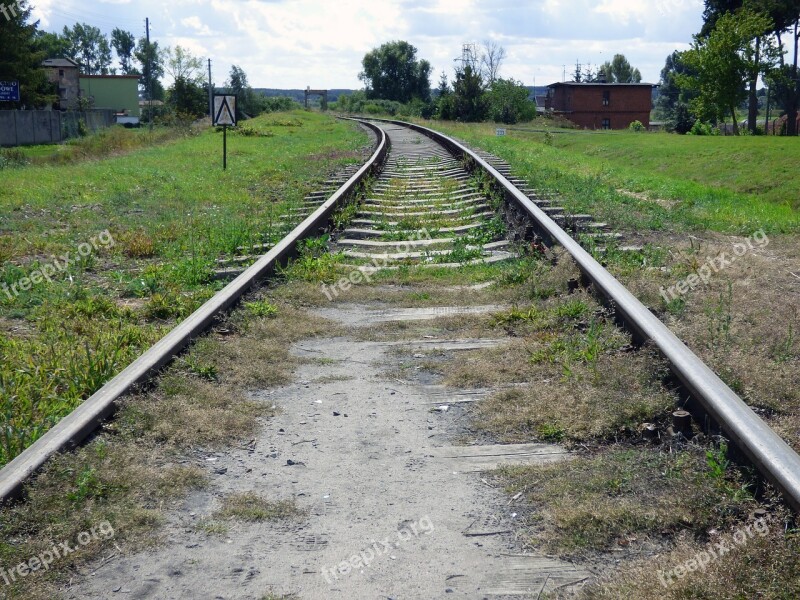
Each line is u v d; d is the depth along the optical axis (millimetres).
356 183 13781
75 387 4941
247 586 2938
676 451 3805
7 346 5879
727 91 53250
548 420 4273
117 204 13000
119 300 7371
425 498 3590
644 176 19500
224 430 4258
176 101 64750
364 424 4434
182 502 3557
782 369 4762
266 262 7414
